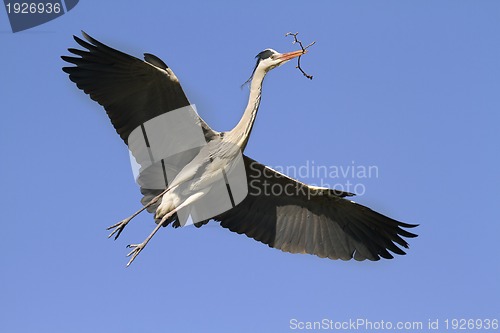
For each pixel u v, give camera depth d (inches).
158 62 494.9
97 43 496.1
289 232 603.5
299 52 548.4
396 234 593.9
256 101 545.3
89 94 512.4
